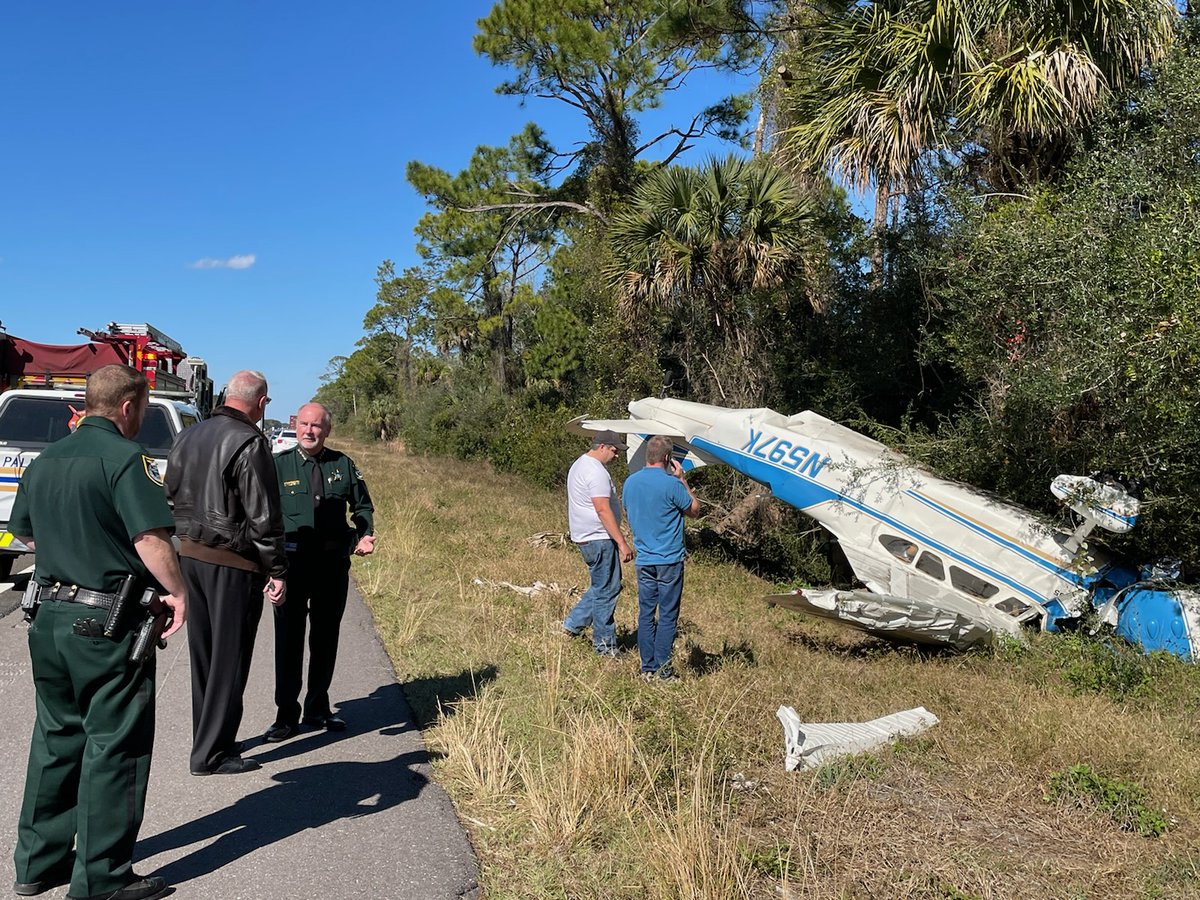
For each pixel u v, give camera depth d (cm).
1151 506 698
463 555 1105
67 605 305
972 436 874
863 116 955
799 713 536
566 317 2670
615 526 636
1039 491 806
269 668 625
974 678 625
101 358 1330
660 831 363
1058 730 503
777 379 1287
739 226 1231
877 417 1187
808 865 343
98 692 309
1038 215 810
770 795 417
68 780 316
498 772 427
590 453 666
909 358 1140
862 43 986
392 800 407
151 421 918
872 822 392
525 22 2095
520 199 2752
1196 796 426
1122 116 838
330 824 382
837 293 1266
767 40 1653
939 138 937
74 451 313
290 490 484
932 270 1019
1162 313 610
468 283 3319
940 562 777
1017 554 739
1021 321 799
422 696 555
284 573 425
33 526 314
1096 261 697
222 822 381
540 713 498
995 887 340
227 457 415
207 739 426
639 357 1617
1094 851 377
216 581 419
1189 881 349
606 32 2130
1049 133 880
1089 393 723
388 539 1199
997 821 404
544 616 764
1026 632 719
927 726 512
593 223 2358
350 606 813
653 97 2217
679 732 466
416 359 6228
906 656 699
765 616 861
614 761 416
